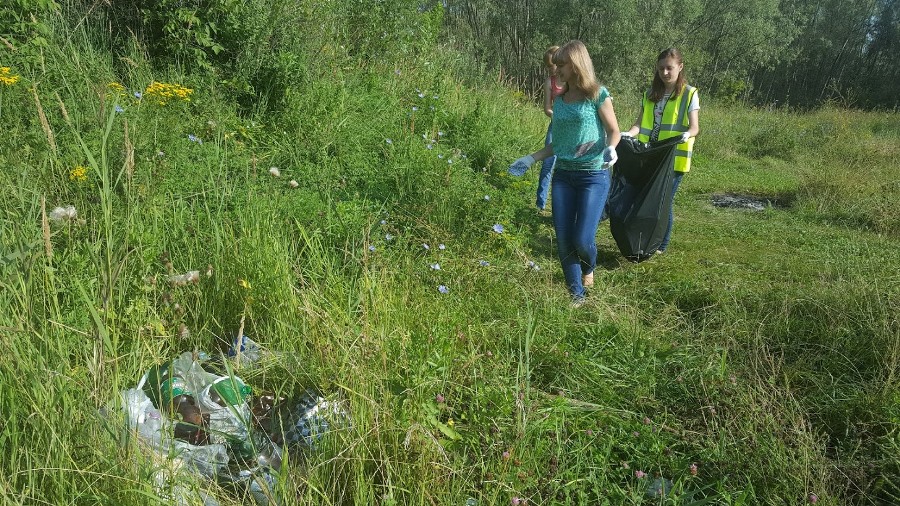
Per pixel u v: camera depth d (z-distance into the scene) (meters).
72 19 7.15
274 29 7.62
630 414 3.29
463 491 2.57
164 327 3.27
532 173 8.86
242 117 7.08
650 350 3.91
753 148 14.53
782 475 2.81
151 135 5.17
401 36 10.50
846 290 4.70
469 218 5.71
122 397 2.54
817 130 15.85
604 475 2.79
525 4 28.81
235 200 4.73
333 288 3.89
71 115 5.12
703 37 36.97
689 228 7.50
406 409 2.78
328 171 6.07
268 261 3.89
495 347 3.73
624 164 6.00
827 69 50.09
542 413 3.15
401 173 6.36
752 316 4.54
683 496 2.67
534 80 27.12
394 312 3.62
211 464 2.54
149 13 7.27
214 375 2.88
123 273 3.21
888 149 12.73
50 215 3.43
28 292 2.71
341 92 7.74
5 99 5.03
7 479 2.20
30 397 2.34
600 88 4.68
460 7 28.52
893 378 3.50
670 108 6.30
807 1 48.91
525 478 2.64
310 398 2.99
